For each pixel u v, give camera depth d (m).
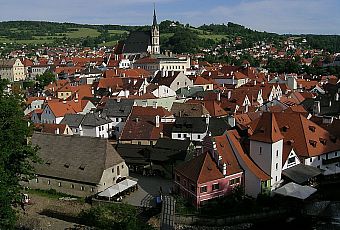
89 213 73.62
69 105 143.50
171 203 64.69
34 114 141.25
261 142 83.00
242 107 138.38
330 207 80.38
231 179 81.56
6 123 61.72
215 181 78.75
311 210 79.75
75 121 129.75
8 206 56.34
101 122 129.50
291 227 74.62
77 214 78.06
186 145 98.81
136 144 109.44
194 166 81.06
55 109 137.62
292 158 88.94
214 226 73.69
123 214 69.38
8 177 57.94
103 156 88.38
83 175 86.44
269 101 148.88
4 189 54.31
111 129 134.25
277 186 84.75
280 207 79.00
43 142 95.06
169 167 96.25
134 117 121.75
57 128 117.88
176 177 84.69
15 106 63.69
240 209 77.81
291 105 135.25
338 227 74.25
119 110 136.25
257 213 76.69
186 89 182.25
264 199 80.81
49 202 83.44
